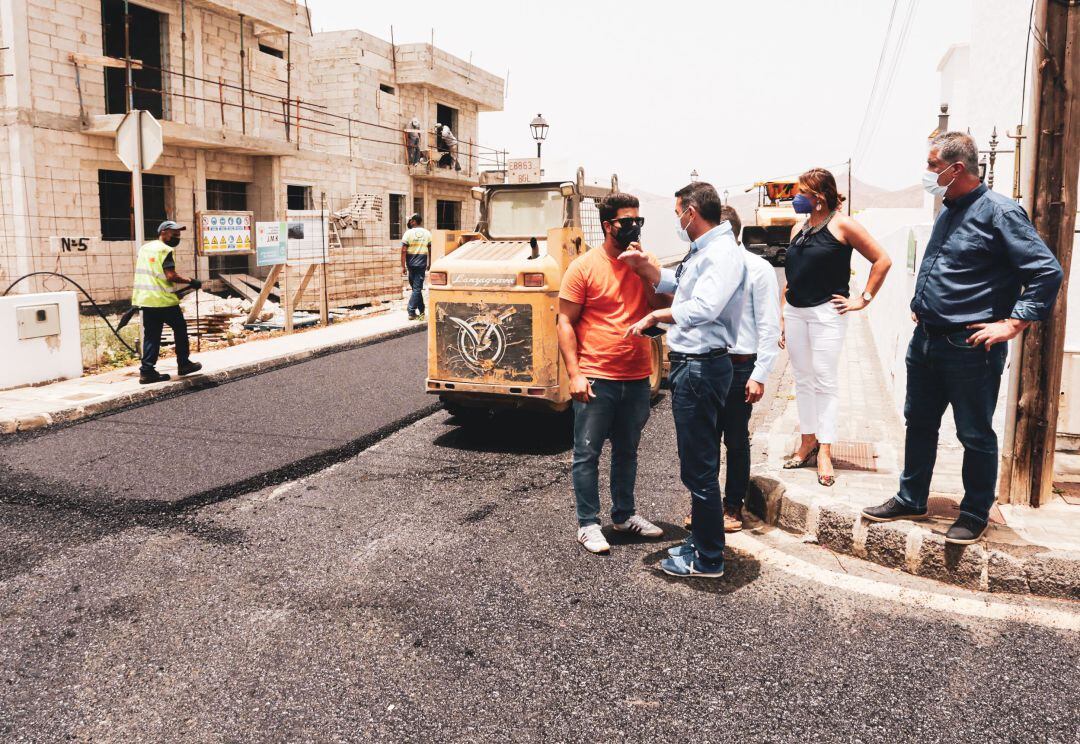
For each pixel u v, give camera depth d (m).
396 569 4.34
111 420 7.80
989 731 2.89
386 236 26.84
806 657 3.40
